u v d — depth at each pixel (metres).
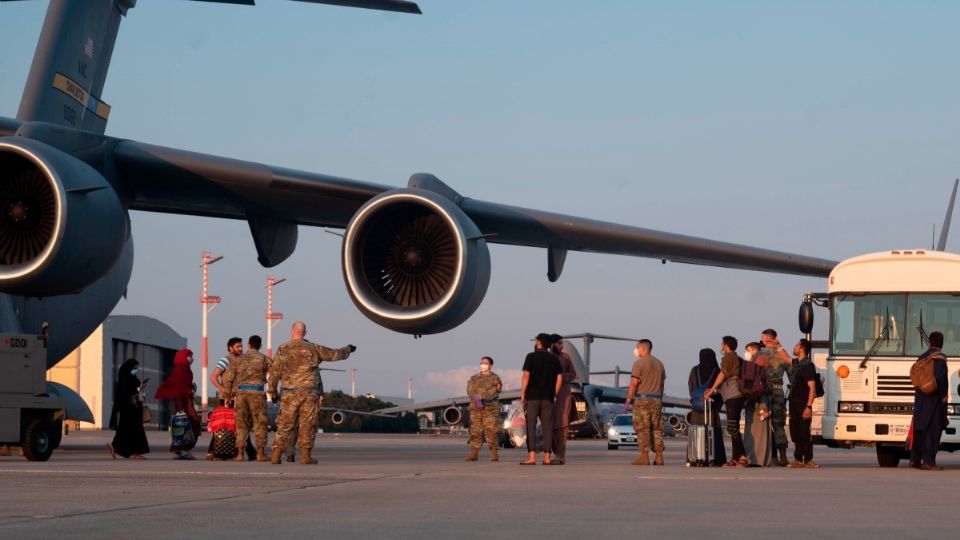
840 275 19.41
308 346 17.33
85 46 20.75
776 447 19.59
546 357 18.28
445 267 17.30
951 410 18.56
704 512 9.13
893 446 19.73
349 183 18.12
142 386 19.84
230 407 19.30
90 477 13.17
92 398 73.12
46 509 8.91
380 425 108.31
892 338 19.02
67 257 15.34
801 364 19.14
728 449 48.09
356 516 8.50
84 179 15.68
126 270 24.16
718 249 20.52
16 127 16.88
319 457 22.52
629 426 39.09
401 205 17.38
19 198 15.68
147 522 7.93
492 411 20.06
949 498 10.94
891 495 11.30
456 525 7.93
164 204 19.03
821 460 24.78
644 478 13.90
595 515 8.76
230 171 17.73
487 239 20.08
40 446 18.22
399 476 13.63
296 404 17.27
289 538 7.07
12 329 19.61
